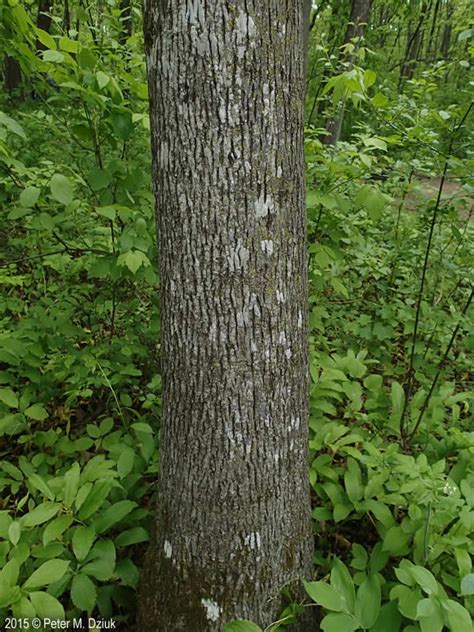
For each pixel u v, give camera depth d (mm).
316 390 2559
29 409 2479
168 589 1779
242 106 1342
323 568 2115
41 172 2828
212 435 1604
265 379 1578
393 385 2736
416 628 1520
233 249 1445
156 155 1475
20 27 2314
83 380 2746
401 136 2814
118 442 2572
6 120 2062
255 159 1389
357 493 2143
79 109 2602
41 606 1500
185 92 1345
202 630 1746
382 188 3699
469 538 1931
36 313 3031
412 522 1936
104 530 1833
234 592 1722
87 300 3471
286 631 1756
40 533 1948
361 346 3576
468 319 2910
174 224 1477
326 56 4020
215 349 1531
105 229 2988
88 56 2264
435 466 1941
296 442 1733
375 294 4109
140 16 3275
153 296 2975
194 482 1663
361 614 1529
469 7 3607
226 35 1289
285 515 1757
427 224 3307
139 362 3299
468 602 1718
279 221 1473
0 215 3436
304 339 1683
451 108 2686
